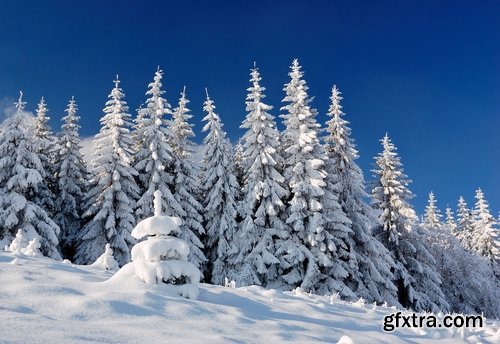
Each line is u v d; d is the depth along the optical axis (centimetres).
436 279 2977
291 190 2645
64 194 2767
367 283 2562
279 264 2427
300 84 2773
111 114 2709
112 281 777
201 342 473
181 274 805
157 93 2839
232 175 2752
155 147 2659
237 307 756
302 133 2592
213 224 2722
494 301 3403
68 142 2914
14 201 2211
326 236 2403
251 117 2733
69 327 472
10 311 509
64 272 859
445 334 908
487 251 5022
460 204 6078
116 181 2506
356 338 678
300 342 564
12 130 2362
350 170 2852
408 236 3069
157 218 866
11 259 973
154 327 527
